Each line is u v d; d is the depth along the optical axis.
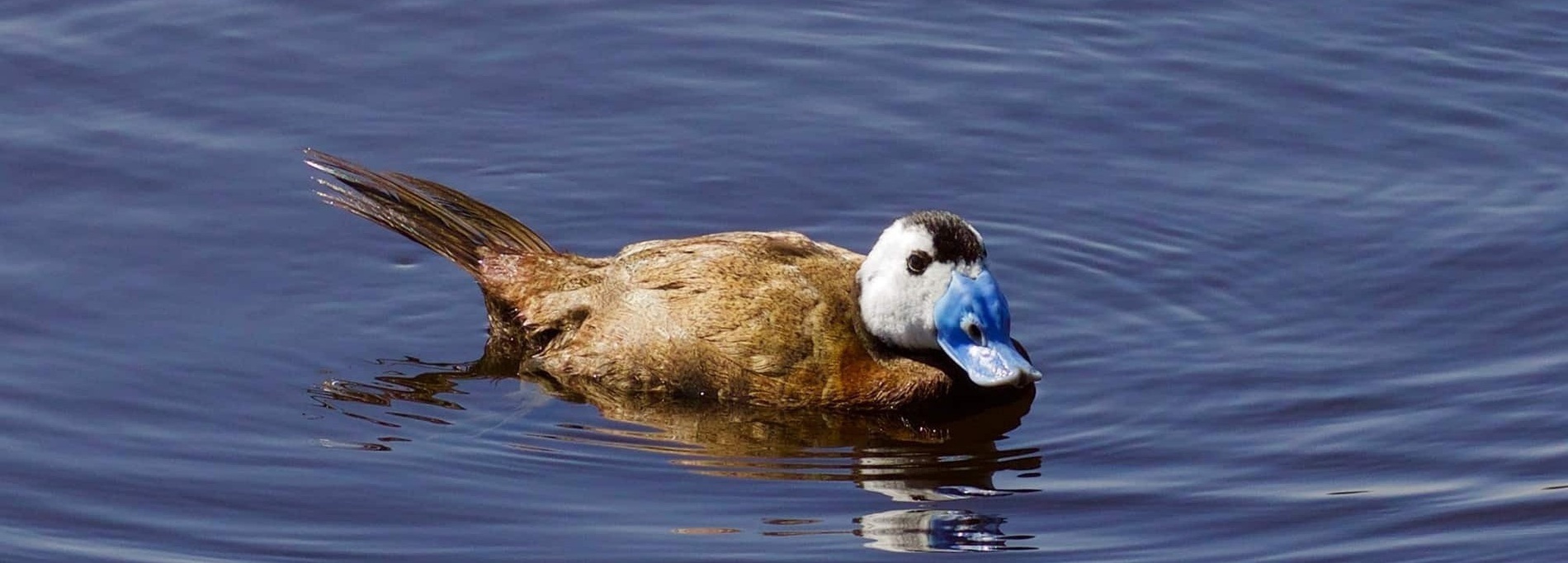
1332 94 17.27
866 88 17.30
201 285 14.34
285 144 16.14
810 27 18.23
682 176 16.08
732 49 17.83
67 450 12.22
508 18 18.17
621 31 18.05
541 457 12.32
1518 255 14.91
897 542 11.27
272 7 18.12
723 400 13.05
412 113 16.72
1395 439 12.57
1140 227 15.48
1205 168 16.23
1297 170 16.22
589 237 15.35
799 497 11.84
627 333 13.22
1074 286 14.76
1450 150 16.48
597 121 16.72
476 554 11.12
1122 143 16.58
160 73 17.02
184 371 13.23
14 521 11.45
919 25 18.31
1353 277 14.73
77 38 17.42
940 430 12.78
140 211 15.14
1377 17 18.47
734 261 13.34
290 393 13.06
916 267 12.87
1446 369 13.48
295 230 15.09
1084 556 11.16
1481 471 12.17
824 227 15.52
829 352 12.98
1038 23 18.34
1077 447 12.55
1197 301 14.52
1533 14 18.53
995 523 11.55
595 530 11.40
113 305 13.97
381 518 11.55
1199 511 11.73
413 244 15.13
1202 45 17.97
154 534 11.34
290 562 11.04
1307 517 11.66
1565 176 16.06
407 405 13.00
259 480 11.95
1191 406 13.05
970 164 16.28
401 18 18.08
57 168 15.57
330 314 14.16
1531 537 11.40
